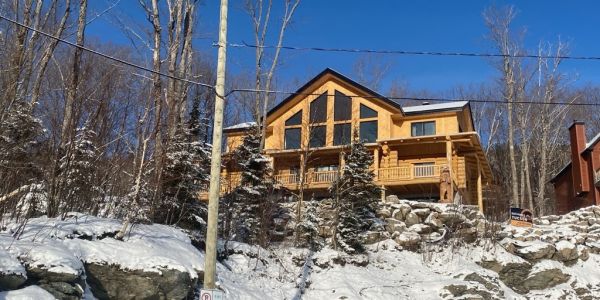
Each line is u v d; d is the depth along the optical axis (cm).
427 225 2119
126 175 1702
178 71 2031
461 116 3369
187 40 2103
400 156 3206
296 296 1570
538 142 4528
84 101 1628
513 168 3809
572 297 1902
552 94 4297
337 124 3269
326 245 1927
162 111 1784
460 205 2219
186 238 1488
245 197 1898
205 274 1023
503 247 2073
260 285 1555
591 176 3322
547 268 1975
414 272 1905
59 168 1409
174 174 1669
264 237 1798
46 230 1184
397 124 3300
